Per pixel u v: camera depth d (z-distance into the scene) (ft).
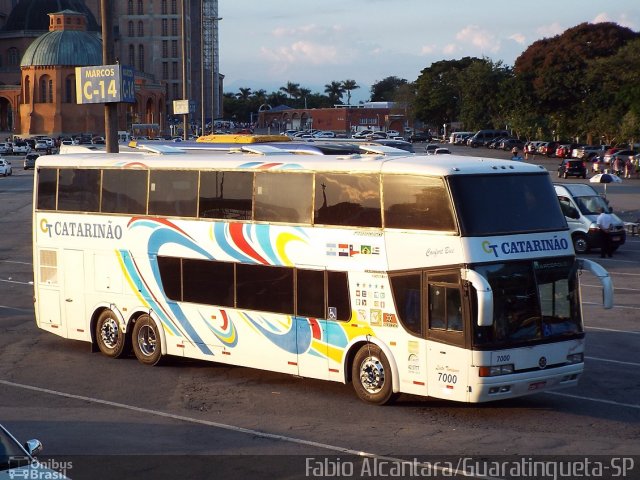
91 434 46.80
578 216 120.67
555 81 368.68
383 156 54.54
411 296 50.21
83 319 67.82
